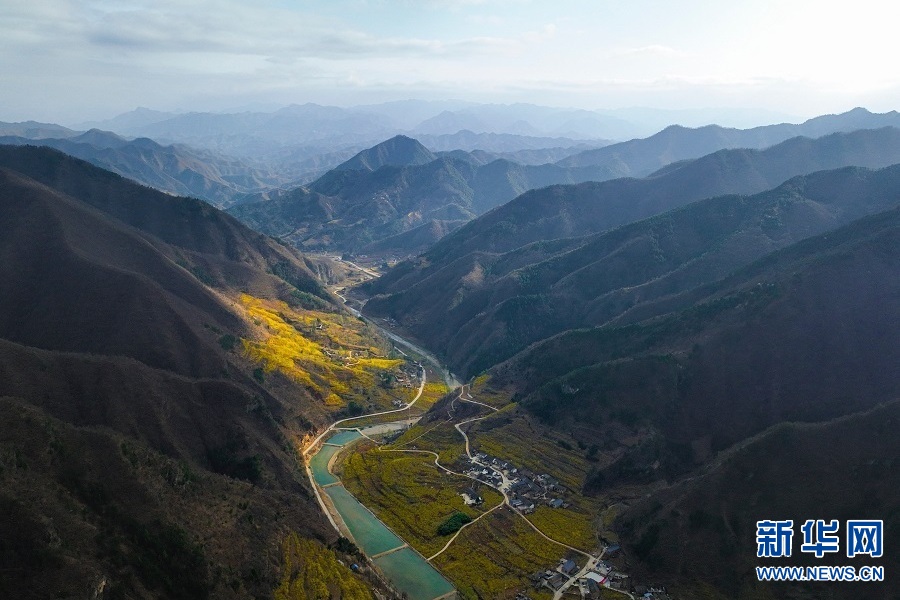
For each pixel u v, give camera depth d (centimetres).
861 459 14550
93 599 9538
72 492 11538
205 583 11338
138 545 11244
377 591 13362
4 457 11150
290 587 12575
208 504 13650
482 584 14262
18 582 9262
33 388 16412
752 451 15638
